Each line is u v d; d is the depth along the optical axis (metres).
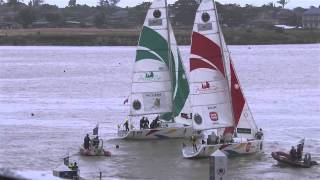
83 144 141.50
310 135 164.00
